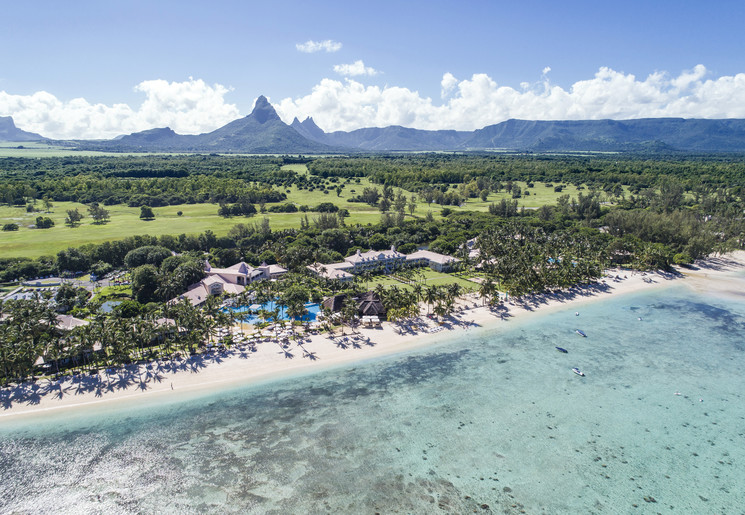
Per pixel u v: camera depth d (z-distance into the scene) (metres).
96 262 185.25
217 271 165.75
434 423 86.00
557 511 65.75
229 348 112.44
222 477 71.94
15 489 69.50
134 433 82.06
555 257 183.12
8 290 156.62
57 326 112.00
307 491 69.06
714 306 151.12
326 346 116.19
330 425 85.06
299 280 158.88
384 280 173.50
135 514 65.12
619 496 68.75
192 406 90.31
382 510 65.56
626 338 124.94
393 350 115.56
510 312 142.38
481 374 104.38
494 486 70.38
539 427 85.12
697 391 98.38
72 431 82.19
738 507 66.94
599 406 92.25
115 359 102.88
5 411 86.69
